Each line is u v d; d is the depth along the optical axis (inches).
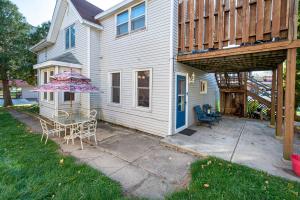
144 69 243.0
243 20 161.2
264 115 351.3
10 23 484.1
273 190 100.3
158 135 228.2
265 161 142.6
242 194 96.8
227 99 413.7
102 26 311.1
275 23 142.9
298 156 129.2
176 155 162.4
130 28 263.1
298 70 255.9
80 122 189.5
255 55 172.9
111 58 297.6
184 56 209.6
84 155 159.6
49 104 315.9
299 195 96.0
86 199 93.7
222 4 176.4
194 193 99.6
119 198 95.8
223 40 176.6
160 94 224.8
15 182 108.3
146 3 236.2
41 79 341.4
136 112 257.3
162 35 219.5
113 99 305.1
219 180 111.5
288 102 140.3
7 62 479.2
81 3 362.6
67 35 364.5
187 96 257.6
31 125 273.0
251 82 399.2
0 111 420.2
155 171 131.0
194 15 199.9
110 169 133.3
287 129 141.5
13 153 154.2
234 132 237.9
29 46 540.1
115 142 199.2
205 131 241.4
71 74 206.4
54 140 201.3
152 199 97.5
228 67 276.5
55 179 112.4
